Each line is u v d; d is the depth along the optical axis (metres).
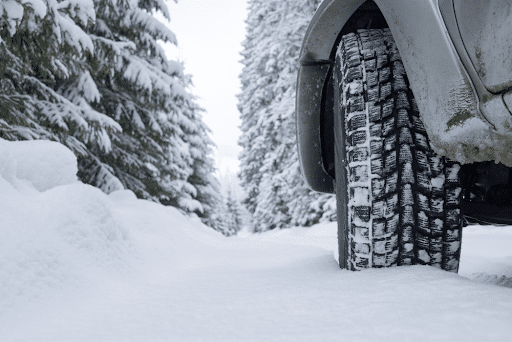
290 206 16.11
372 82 1.31
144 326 0.92
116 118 8.16
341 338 0.73
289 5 17.14
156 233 3.13
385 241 1.23
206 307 1.08
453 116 1.03
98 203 1.78
